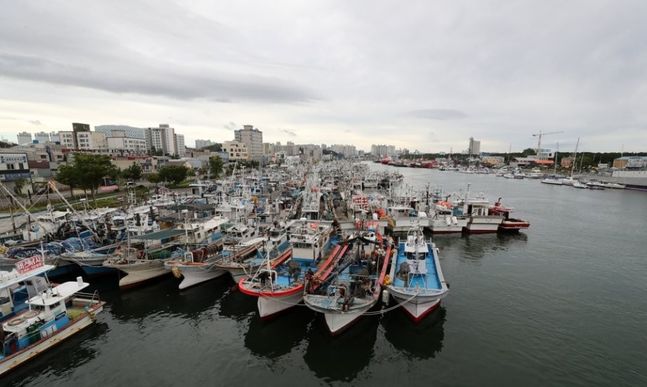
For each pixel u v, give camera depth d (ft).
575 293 109.81
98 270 117.50
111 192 293.84
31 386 66.23
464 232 190.80
